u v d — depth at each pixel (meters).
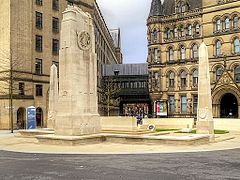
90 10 76.94
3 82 55.22
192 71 67.12
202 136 24.66
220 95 60.94
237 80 60.50
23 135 33.56
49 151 20.69
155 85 71.19
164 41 71.50
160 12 72.44
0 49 56.34
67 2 69.31
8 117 54.19
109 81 87.38
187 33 68.69
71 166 14.68
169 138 23.42
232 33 61.47
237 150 20.78
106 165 14.83
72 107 25.56
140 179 11.55
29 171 13.52
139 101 86.25
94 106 27.52
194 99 66.62
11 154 19.67
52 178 11.95
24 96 56.84
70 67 25.67
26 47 58.41
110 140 25.95
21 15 57.75
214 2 64.25
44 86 61.81
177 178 11.68
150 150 20.70
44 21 63.19
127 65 92.12
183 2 69.56
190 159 16.56
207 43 64.75
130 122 33.72
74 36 26.00
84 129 25.92
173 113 69.19
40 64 61.88
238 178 11.63
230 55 61.22
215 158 16.92
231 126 41.88
